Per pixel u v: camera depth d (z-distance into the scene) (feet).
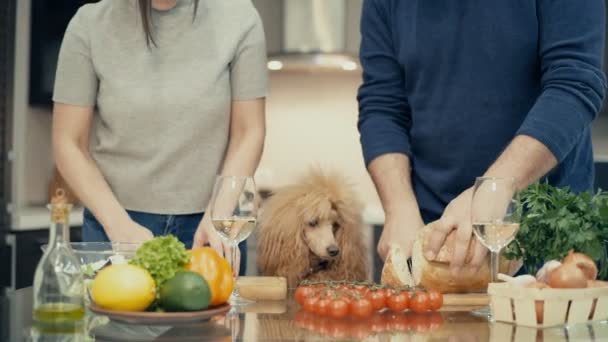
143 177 6.21
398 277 4.85
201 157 6.23
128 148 6.23
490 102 5.96
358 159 15.08
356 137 15.08
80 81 6.24
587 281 4.13
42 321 3.83
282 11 14.61
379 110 6.43
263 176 14.85
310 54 14.28
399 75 6.45
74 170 6.16
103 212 6.00
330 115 15.14
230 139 6.44
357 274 7.02
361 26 6.70
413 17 6.15
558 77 5.57
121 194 6.31
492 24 5.89
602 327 3.95
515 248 4.65
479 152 6.04
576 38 5.62
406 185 5.97
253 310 4.41
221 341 3.48
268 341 3.49
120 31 6.15
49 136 13.75
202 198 6.30
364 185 15.03
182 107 6.11
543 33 5.79
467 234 4.63
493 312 4.10
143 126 6.15
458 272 4.74
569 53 5.60
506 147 5.63
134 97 6.11
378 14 6.48
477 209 4.23
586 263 4.22
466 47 5.97
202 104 6.12
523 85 5.94
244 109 6.32
